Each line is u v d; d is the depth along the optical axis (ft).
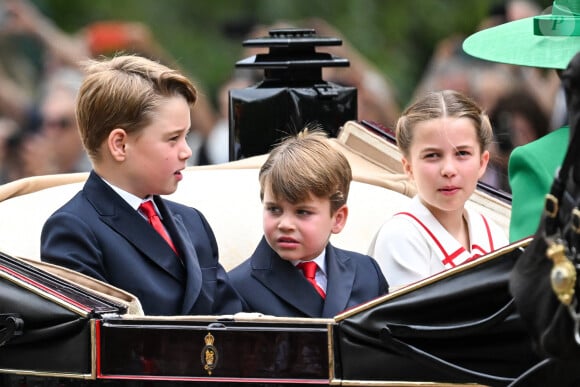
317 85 58.44
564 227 33.81
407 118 46.55
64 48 90.84
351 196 52.60
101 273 43.68
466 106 46.16
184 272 44.91
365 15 98.27
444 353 37.50
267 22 97.96
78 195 44.88
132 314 40.98
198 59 97.30
